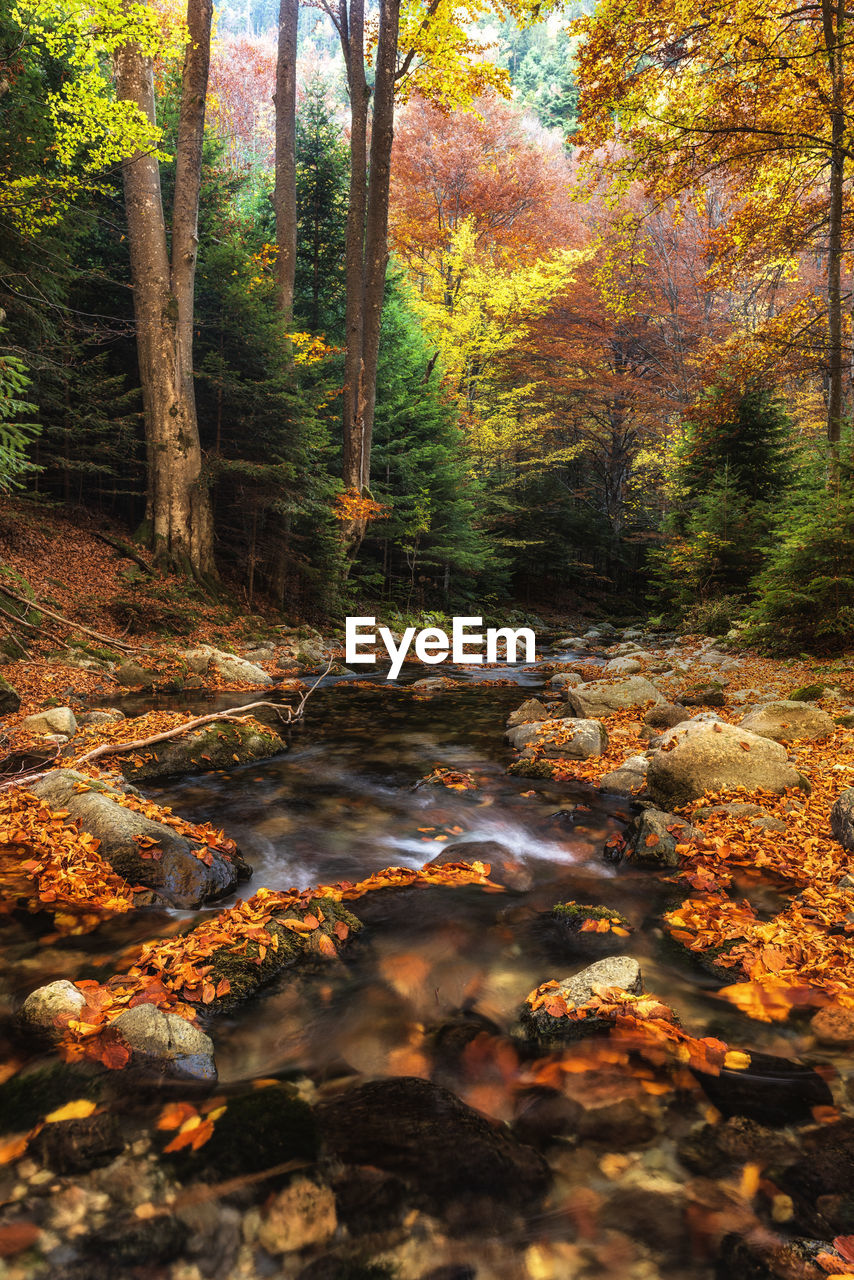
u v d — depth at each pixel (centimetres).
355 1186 198
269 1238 182
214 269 1755
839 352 1569
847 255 1600
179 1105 230
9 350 1180
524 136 3547
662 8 1437
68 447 1543
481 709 1066
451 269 2894
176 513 1648
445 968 329
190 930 354
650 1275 173
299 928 349
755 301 3062
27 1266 172
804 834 470
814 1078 248
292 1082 247
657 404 2961
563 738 735
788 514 1330
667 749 584
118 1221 186
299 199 2359
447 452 2370
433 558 2500
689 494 2203
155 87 1922
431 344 2727
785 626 1330
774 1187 201
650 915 386
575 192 1655
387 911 389
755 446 2006
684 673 1219
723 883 416
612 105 1542
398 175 3102
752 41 1448
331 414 2430
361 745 816
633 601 3456
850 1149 214
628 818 556
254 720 830
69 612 1280
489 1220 189
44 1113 224
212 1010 289
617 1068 254
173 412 1625
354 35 2002
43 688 956
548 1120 229
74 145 1219
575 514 3228
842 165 1490
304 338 1962
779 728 724
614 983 292
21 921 354
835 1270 172
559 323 3053
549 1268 175
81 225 1448
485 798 607
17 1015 271
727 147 1556
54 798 471
